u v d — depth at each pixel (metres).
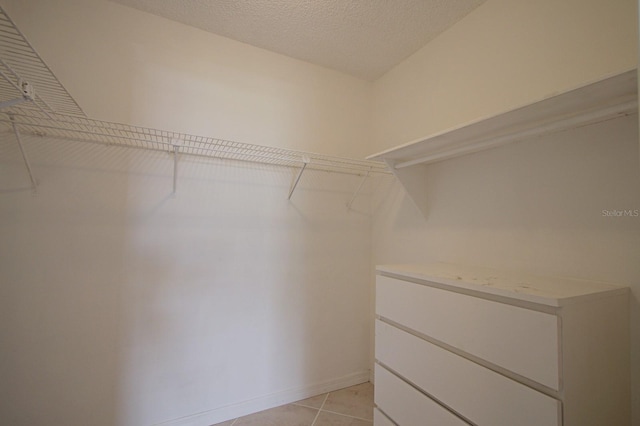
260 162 1.88
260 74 1.91
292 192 1.98
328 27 1.72
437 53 1.78
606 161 1.04
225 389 1.73
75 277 1.42
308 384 1.99
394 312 1.34
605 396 0.88
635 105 0.86
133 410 1.51
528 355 0.84
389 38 1.81
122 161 1.53
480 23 1.53
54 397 1.37
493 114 1.03
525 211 1.28
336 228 2.14
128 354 1.51
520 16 1.34
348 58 2.03
